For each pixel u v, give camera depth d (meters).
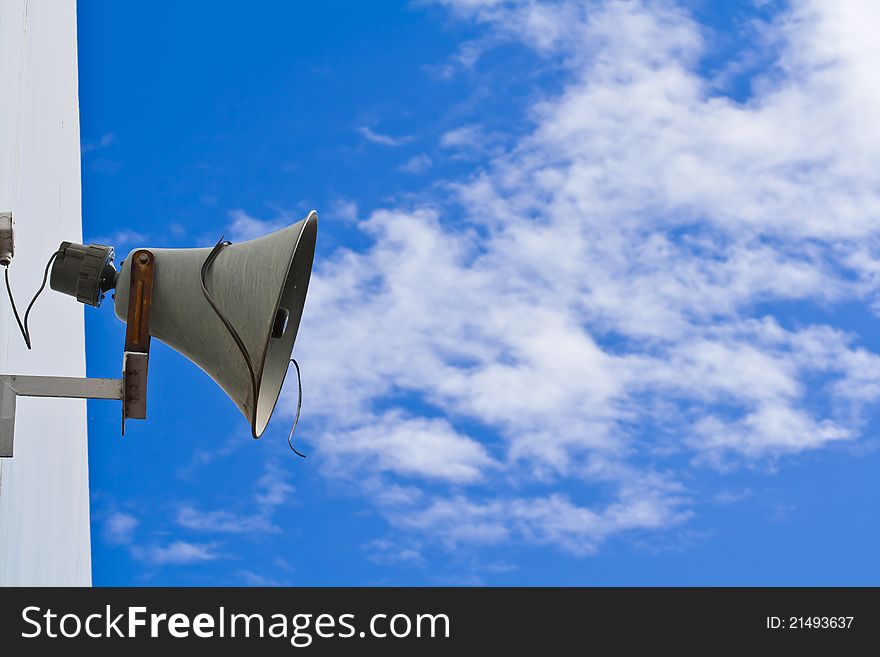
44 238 5.26
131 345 2.44
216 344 2.47
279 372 2.66
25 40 4.39
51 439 5.31
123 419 2.43
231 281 2.47
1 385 2.40
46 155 5.41
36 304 4.75
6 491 3.73
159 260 2.52
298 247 2.67
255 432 2.47
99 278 2.49
